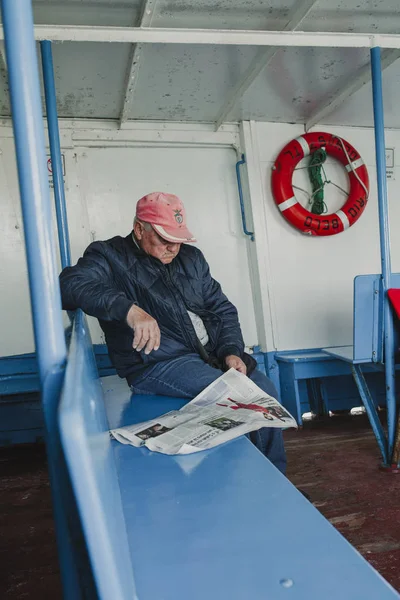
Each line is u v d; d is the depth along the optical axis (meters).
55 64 2.89
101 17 2.47
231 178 4.04
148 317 1.67
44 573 1.95
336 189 4.19
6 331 3.61
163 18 2.51
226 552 0.79
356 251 4.20
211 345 2.35
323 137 3.96
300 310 4.06
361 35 2.62
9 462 3.38
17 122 0.61
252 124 3.98
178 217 2.12
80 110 3.59
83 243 3.77
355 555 0.76
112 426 1.69
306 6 2.43
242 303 4.05
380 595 0.65
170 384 2.11
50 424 0.61
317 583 0.69
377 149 2.76
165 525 0.90
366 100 3.66
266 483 1.07
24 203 0.62
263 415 1.56
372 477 2.74
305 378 3.85
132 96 3.33
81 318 1.60
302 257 4.07
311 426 3.84
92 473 0.48
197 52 2.84
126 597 0.52
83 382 0.63
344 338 4.15
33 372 3.51
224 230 4.02
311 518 0.89
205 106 3.64
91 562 0.48
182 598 0.67
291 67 3.11
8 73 0.61
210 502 0.99
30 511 2.55
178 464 1.23
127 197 3.85
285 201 3.89
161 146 3.91
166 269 2.22
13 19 0.61
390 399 2.83
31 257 0.63
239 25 2.63
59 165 2.65
